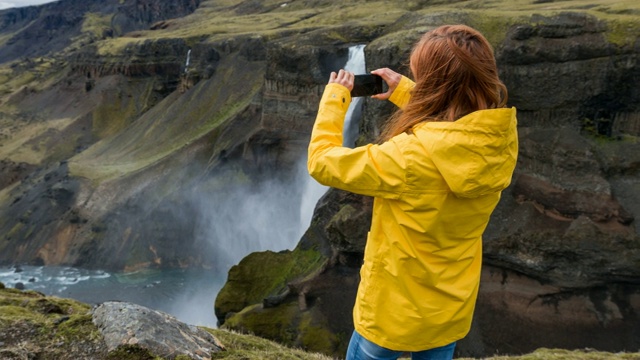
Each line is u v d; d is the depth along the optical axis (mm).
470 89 3594
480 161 3338
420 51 3816
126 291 72188
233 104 104375
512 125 3416
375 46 45562
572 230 35156
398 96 4668
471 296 3871
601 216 35031
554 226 36094
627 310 34000
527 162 39281
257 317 39688
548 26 39375
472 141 3324
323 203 47062
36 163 137500
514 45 40156
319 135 4047
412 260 3697
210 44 122812
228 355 7008
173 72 154750
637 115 37188
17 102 189375
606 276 34250
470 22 44375
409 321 3836
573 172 37094
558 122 39344
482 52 3625
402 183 3518
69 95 175250
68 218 90062
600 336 33719
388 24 74625
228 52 118812
